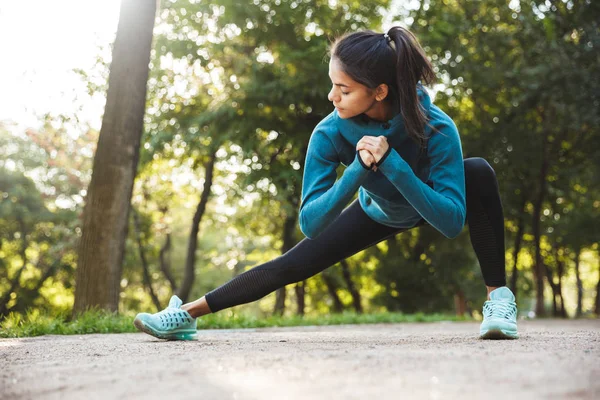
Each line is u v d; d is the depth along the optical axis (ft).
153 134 50.90
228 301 11.30
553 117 58.34
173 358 7.38
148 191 65.72
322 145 9.71
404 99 8.76
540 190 59.52
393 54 8.70
